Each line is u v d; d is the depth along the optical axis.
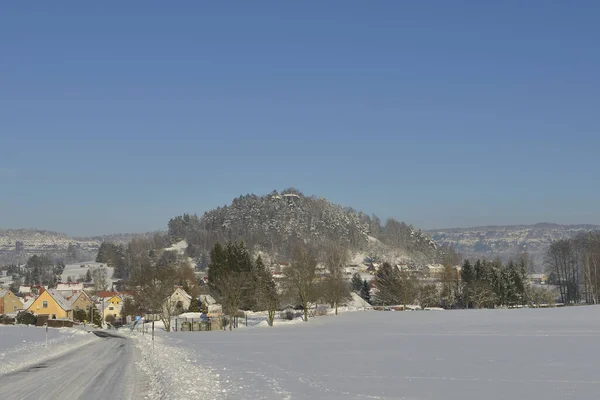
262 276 109.31
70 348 48.28
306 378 23.84
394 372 25.52
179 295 124.06
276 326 84.44
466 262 135.38
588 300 132.88
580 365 26.62
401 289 130.75
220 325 87.31
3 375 27.53
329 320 87.38
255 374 25.47
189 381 22.92
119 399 19.34
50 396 20.27
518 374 24.03
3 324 110.75
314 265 96.69
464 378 23.12
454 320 74.50
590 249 136.88
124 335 75.38
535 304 138.88
